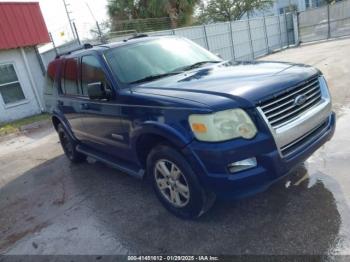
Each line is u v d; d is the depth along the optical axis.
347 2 21.67
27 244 3.68
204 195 3.11
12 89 13.18
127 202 4.11
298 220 3.06
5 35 12.45
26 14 13.05
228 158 2.74
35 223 4.14
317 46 19.72
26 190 5.36
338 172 3.76
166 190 3.54
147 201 4.02
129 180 4.78
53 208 4.43
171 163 3.27
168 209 3.56
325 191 3.43
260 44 22.20
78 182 5.14
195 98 2.98
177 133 2.99
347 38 20.44
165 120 3.12
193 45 4.92
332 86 7.77
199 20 32.12
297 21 24.56
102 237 3.46
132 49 4.32
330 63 11.19
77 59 4.78
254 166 2.80
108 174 5.20
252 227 3.10
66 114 5.32
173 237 3.20
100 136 4.45
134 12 22.69
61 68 5.35
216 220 3.31
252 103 2.76
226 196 2.89
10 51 13.02
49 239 3.67
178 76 3.81
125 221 3.67
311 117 3.13
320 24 23.48
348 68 9.54
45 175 5.87
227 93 2.90
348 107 6.02
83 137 5.12
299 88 3.13
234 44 19.81
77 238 3.56
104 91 3.86
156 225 3.46
